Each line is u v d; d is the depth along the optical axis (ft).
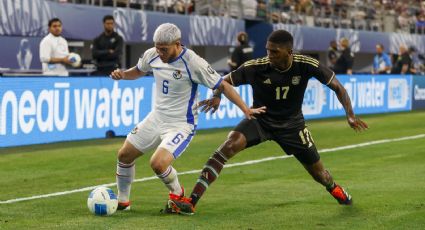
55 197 80.59
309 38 248.73
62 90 127.13
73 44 184.44
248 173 98.63
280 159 112.88
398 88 223.92
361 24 282.77
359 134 152.87
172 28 66.49
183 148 68.85
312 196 80.94
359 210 72.59
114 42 139.64
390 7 304.91
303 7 255.09
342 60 201.57
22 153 118.52
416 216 69.41
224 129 161.58
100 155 116.88
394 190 84.64
